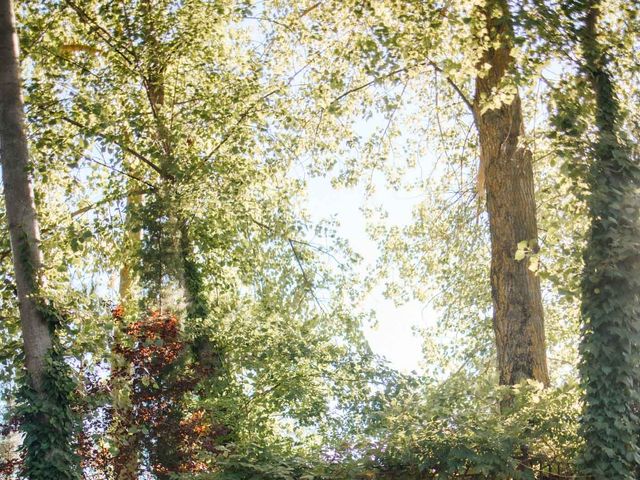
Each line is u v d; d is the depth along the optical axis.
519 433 11.62
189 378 15.09
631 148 12.46
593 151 12.32
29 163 13.52
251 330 17.47
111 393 14.23
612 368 11.71
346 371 17.73
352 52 16.03
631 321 11.77
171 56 16.59
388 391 17.50
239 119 16.86
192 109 16.64
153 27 16.52
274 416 17.98
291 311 18.48
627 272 11.80
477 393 12.12
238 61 18.17
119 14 16.55
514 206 14.36
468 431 11.59
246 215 16.78
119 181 16.80
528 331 13.90
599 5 13.26
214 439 15.04
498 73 14.84
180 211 15.89
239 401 16.59
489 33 14.12
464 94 17.94
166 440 14.30
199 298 17.05
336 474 11.82
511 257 14.18
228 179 16.58
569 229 12.47
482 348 20.66
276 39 18.55
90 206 17.34
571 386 12.13
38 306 12.88
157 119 16.44
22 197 13.30
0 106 13.52
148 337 14.80
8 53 13.64
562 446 11.91
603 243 12.01
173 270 15.65
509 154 14.52
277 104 17.61
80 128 15.88
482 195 17.78
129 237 17.38
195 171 16.33
